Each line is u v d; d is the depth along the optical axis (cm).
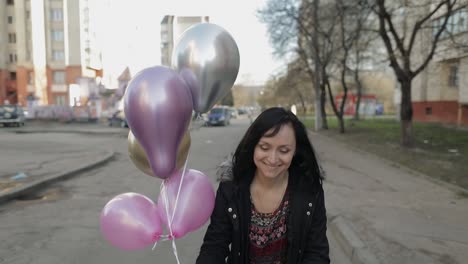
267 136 137
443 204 547
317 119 2244
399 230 422
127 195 156
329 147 1357
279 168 140
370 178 756
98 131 2202
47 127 2673
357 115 3167
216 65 161
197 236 420
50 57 4303
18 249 372
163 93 135
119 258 356
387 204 545
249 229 148
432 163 886
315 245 149
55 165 855
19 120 2733
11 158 977
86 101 3647
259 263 151
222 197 151
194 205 149
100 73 4834
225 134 2097
